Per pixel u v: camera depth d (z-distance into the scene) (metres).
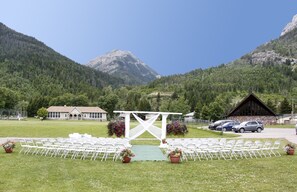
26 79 156.62
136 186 11.35
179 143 18.38
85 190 10.71
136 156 18.92
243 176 13.25
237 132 45.38
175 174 13.52
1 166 14.88
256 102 74.06
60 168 14.62
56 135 35.47
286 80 166.25
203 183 11.91
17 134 35.22
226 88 150.12
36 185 11.34
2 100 105.31
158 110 120.88
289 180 12.52
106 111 120.19
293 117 86.19
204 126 63.62
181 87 160.12
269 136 37.00
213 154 19.22
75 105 124.75
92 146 17.48
